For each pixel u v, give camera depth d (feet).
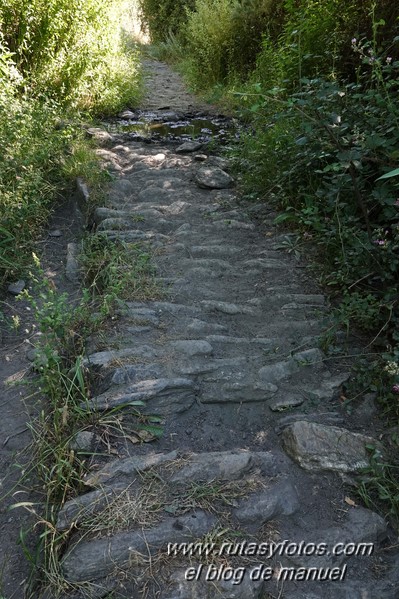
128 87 27.96
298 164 15.10
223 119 26.25
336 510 7.89
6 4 21.17
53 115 19.57
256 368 10.12
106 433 8.70
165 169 18.20
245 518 7.57
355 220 11.91
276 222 14.88
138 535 7.24
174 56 45.32
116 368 9.68
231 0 33.17
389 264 11.14
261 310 11.82
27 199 15.12
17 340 11.66
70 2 22.57
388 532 7.79
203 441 8.86
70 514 7.52
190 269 12.98
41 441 8.93
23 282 13.26
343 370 10.28
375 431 9.20
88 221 15.31
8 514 8.21
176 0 51.37
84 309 11.23
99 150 18.92
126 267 12.69
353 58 18.39
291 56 20.25
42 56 22.43
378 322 11.02
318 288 12.62
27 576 7.43
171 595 6.71
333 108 11.74
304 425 8.77
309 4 20.43
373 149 10.84
